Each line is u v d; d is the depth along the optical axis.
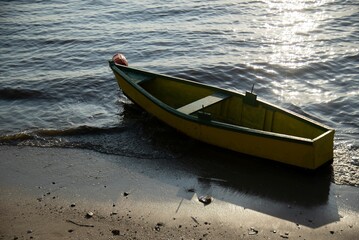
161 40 17.84
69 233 7.22
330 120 11.65
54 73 14.94
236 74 14.66
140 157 9.78
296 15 20.33
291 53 16.17
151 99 10.91
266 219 7.63
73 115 12.02
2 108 12.51
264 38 17.75
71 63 15.95
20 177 9.08
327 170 9.11
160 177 8.99
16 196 8.39
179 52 16.64
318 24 19.08
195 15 20.80
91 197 8.32
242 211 7.86
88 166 9.45
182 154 9.87
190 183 8.77
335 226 7.45
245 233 7.23
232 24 19.45
